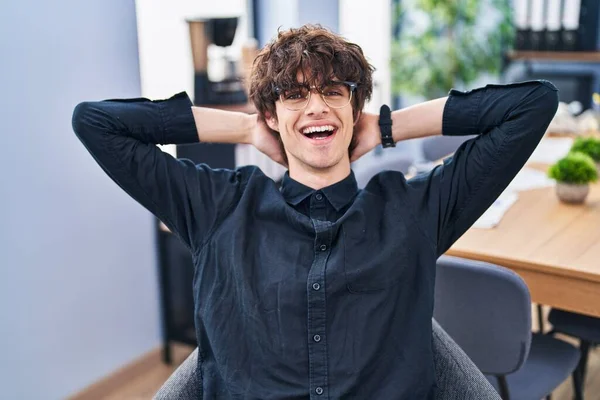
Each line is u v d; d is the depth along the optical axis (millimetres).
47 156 2232
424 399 1309
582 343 2088
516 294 1591
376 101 4699
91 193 2395
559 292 1741
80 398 2459
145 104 1414
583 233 1921
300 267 1318
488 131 1373
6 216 2139
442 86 4723
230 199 1385
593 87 4449
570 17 4332
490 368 1717
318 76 1294
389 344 1310
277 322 1296
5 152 2109
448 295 1701
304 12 3705
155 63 2861
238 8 3479
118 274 2545
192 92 2943
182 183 1388
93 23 2326
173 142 1431
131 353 2652
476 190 1359
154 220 2646
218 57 3166
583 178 2143
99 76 2373
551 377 1795
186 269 2701
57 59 2223
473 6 4602
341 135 1331
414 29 4738
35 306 2268
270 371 1294
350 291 1305
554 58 4367
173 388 1354
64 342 2383
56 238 2301
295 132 1329
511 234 1936
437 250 1405
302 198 1384
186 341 2717
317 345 1283
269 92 1355
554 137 3027
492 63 4742
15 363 2234
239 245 1336
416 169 2633
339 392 1271
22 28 2109
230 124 1440
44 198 2242
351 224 1345
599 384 2480
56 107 2240
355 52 1352
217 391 1356
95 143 1357
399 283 1326
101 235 2455
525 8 4461
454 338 1745
